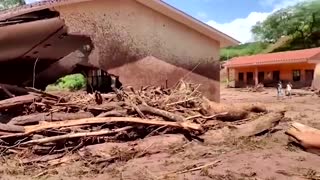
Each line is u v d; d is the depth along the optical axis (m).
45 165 9.45
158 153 10.52
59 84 39.16
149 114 12.02
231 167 8.94
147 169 8.93
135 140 11.16
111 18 15.18
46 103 11.90
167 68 16.52
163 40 16.38
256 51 85.06
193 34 17.39
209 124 13.09
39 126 10.55
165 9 15.84
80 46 15.55
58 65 16.81
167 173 8.55
